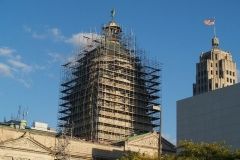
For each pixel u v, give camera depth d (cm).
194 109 15112
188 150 9188
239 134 13512
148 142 15362
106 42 17962
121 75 17638
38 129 15588
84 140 14725
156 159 9062
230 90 14038
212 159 8956
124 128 17112
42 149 13438
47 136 13762
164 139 15638
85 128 17050
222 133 14012
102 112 16838
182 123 15425
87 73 17662
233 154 8969
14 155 13050
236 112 13738
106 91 17138
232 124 13775
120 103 17262
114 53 17800
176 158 8981
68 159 13725
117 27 18550
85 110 17250
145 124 17612
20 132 13400
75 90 18038
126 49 18212
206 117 14638
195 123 14962
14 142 13100
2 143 12925
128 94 17588
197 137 14788
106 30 18450
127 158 9731
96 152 14425
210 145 9194
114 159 14625
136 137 15212
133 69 17962
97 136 16475
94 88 17138
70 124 17162
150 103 17975
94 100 17012
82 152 14212
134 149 15000
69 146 14000
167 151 15475
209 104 14625
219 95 14362
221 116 14150
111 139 16712
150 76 18350
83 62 18125
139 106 17662
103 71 17325
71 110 18025
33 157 13288
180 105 15650
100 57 17475
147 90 18138
